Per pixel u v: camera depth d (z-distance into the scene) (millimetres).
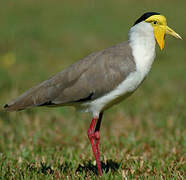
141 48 8383
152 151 10727
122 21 34500
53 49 25922
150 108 15281
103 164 9352
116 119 14148
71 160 9688
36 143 11273
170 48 26812
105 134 12414
